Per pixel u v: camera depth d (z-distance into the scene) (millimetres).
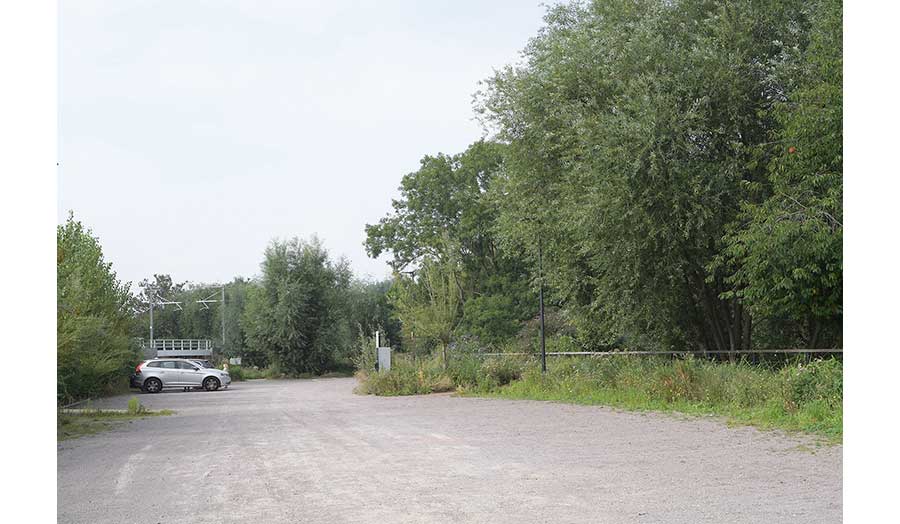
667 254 19828
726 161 18891
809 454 10375
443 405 21906
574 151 20406
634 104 18594
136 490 8953
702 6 20531
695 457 10383
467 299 55125
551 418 16625
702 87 18703
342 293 71812
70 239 29109
